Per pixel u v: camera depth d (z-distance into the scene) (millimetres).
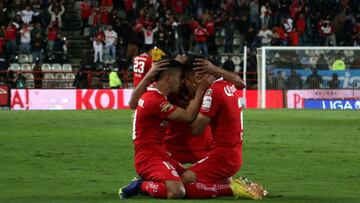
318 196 13852
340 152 22141
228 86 13258
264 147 23484
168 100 13773
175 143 13719
